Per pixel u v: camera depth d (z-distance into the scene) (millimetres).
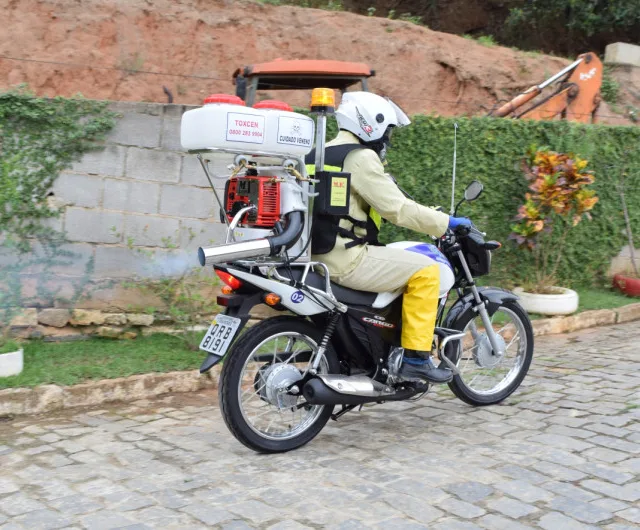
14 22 8859
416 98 10898
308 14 10844
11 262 5676
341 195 3941
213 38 10008
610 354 6414
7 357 4949
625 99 12148
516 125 7738
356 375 4238
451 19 14594
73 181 5836
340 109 4234
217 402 5117
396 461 3955
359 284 4141
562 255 8375
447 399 5145
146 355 5676
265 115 3711
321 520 3229
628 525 3193
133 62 9336
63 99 5719
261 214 3865
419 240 7223
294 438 4121
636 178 8867
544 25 14008
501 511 3322
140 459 3977
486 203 7695
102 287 6012
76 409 4891
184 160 6195
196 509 3342
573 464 3883
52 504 3395
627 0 12594
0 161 5574
